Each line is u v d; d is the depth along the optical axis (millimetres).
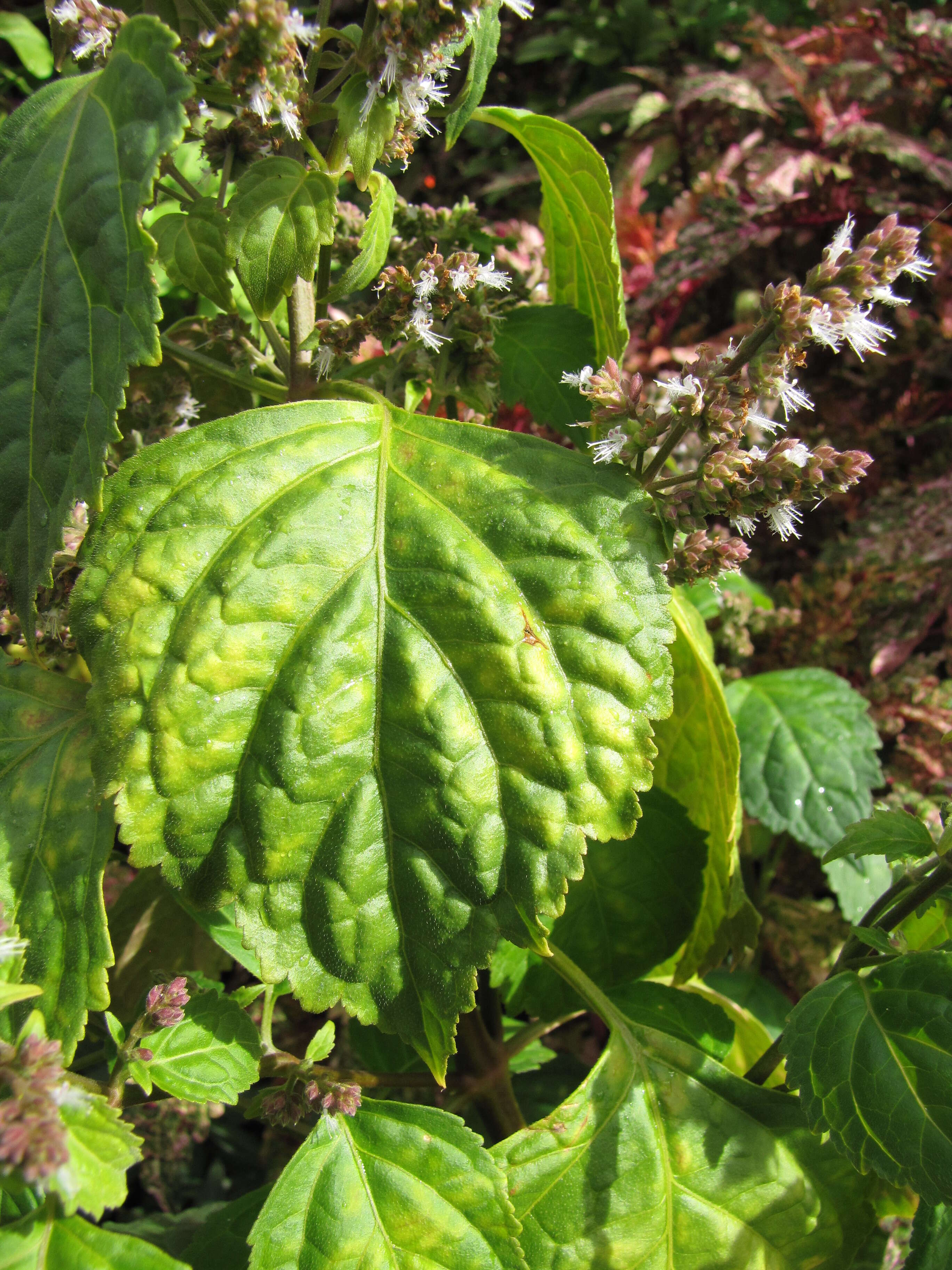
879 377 422
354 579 165
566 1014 232
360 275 178
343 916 158
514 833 159
